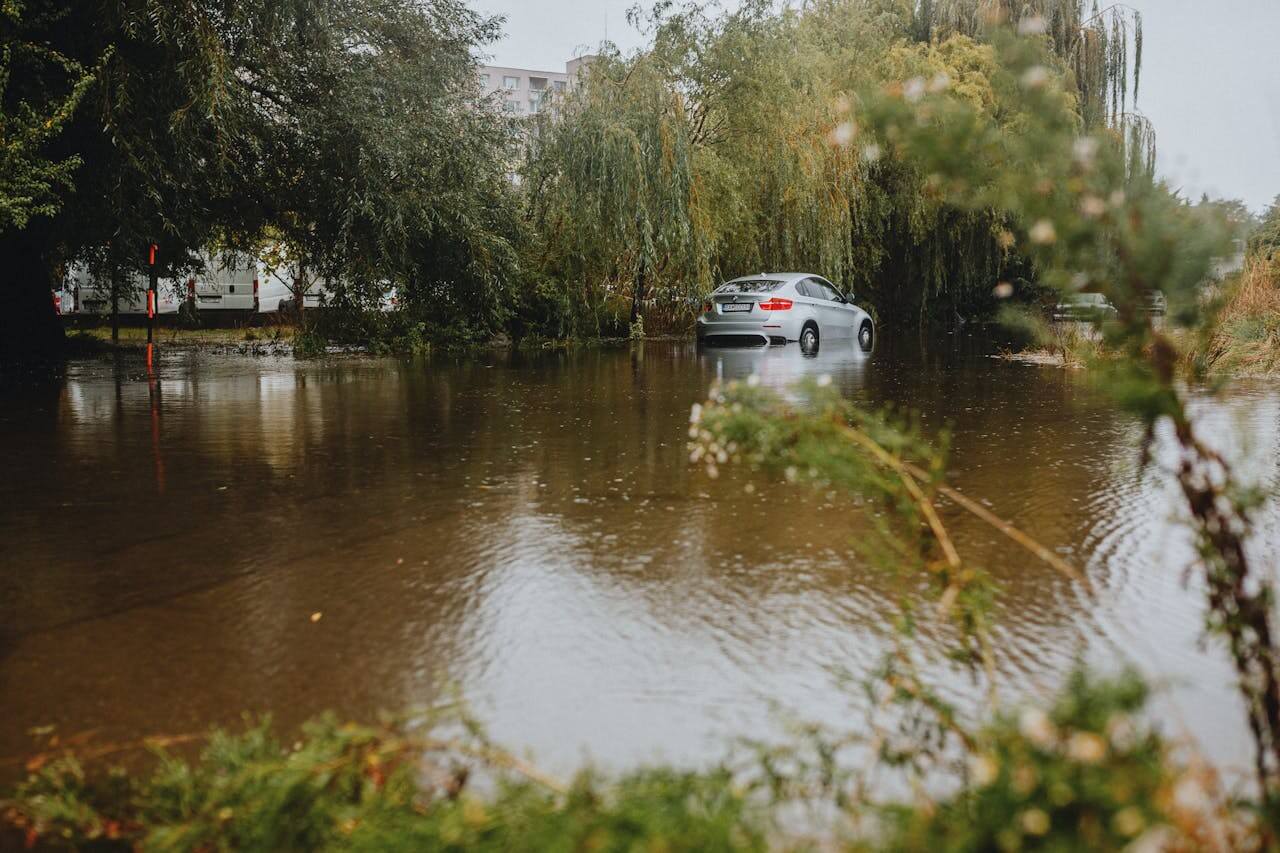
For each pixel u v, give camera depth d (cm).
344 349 2367
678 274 2669
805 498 743
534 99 2566
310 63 1947
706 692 398
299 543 621
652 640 455
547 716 377
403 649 448
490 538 633
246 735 282
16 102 1525
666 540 628
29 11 1510
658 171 2442
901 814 208
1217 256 235
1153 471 832
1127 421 1131
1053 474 826
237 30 1734
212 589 533
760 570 563
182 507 714
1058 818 183
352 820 238
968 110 254
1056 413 1209
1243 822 223
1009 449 948
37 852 290
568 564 577
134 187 1712
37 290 2141
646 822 200
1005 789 190
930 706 286
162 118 1666
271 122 1994
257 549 607
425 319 2367
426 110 2053
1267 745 261
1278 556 559
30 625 480
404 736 272
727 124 2738
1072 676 215
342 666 429
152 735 367
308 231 2212
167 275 2273
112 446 963
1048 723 191
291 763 245
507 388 1498
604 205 2461
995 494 750
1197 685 393
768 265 2861
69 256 2117
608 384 1555
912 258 3816
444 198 2064
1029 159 247
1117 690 197
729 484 792
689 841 197
